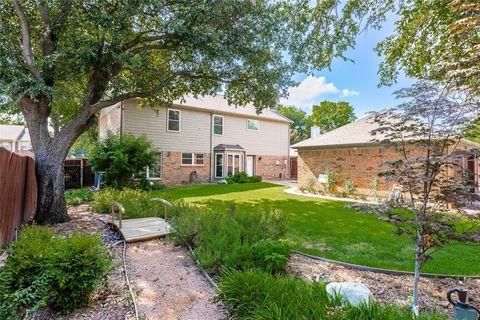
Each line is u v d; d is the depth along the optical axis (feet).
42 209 20.56
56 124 52.08
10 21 20.01
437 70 10.07
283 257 11.98
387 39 23.79
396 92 10.74
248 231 14.79
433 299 10.44
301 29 21.97
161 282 11.66
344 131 45.16
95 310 9.34
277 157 72.33
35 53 22.81
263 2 23.39
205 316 9.14
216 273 12.18
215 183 57.31
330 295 8.46
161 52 29.60
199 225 16.16
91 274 9.39
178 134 54.24
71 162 46.93
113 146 38.75
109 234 18.67
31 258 9.35
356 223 22.72
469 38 13.41
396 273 12.71
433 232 9.63
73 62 19.75
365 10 19.99
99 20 18.84
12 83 17.08
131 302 9.90
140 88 27.50
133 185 39.78
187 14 21.50
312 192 43.57
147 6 19.88
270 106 31.35
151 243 17.12
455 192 9.58
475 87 9.73
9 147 89.30
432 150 10.15
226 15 22.77
